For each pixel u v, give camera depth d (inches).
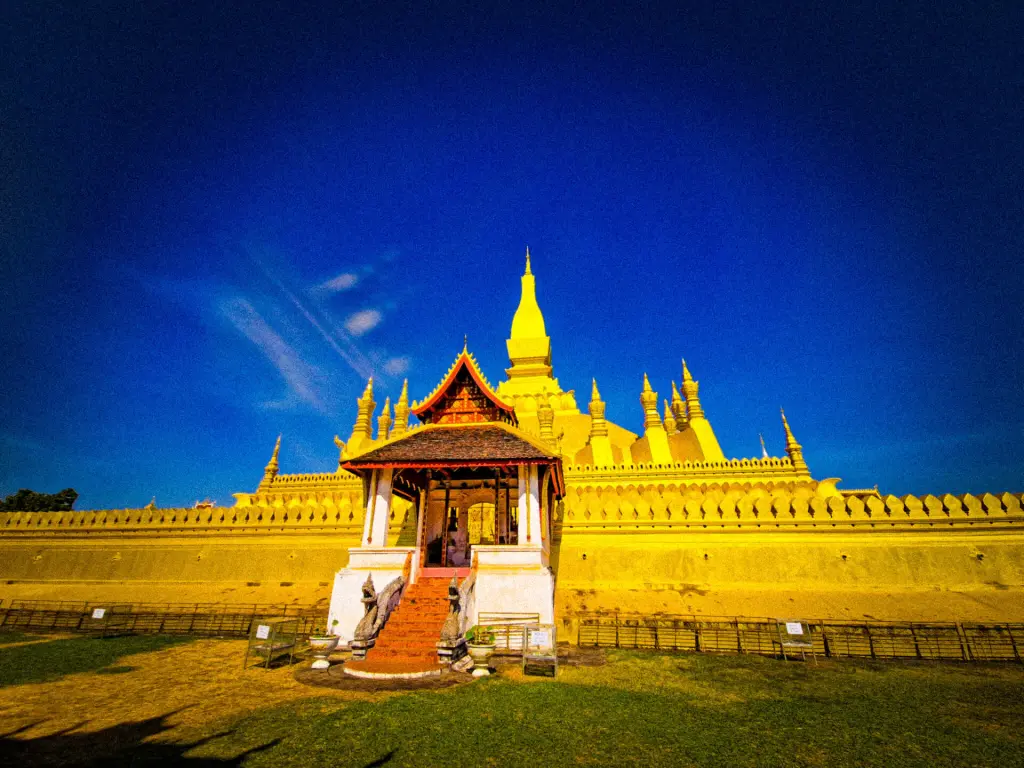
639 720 398.9
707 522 955.3
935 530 877.8
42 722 383.9
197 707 422.3
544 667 574.2
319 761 314.3
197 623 861.2
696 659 635.5
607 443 1462.8
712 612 825.5
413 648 591.2
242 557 1073.5
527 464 733.3
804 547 906.7
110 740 346.0
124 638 775.7
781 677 546.0
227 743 341.7
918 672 571.8
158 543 1122.7
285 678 521.0
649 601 866.8
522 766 314.0
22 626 892.6
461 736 360.2
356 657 575.8
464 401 896.3
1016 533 850.8
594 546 974.4
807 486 1212.5
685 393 1608.0
